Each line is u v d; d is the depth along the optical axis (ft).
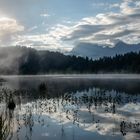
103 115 80.89
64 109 93.30
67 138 55.77
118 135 57.72
